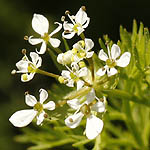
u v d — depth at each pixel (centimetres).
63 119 9
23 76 9
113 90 10
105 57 9
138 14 18
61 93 11
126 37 10
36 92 18
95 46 18
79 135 11
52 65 18
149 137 12
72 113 10
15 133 17
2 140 17
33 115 9
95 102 9
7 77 18
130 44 10
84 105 9
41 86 18
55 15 19
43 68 18
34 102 9
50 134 12
